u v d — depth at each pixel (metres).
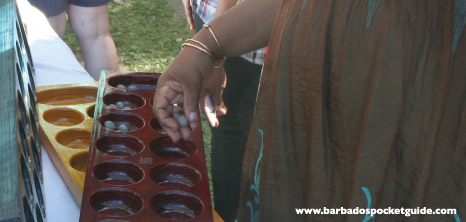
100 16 2.83
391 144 0.74
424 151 0.73
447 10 0.70
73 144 1.33
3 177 0.68
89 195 1.01
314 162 0.82
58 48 1.93
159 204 1.04
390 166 0.76
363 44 0.75
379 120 0.74
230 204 1.98
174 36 4.93
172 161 1.15
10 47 0.95
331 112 0.80
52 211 1.12
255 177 0.95
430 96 0.71
